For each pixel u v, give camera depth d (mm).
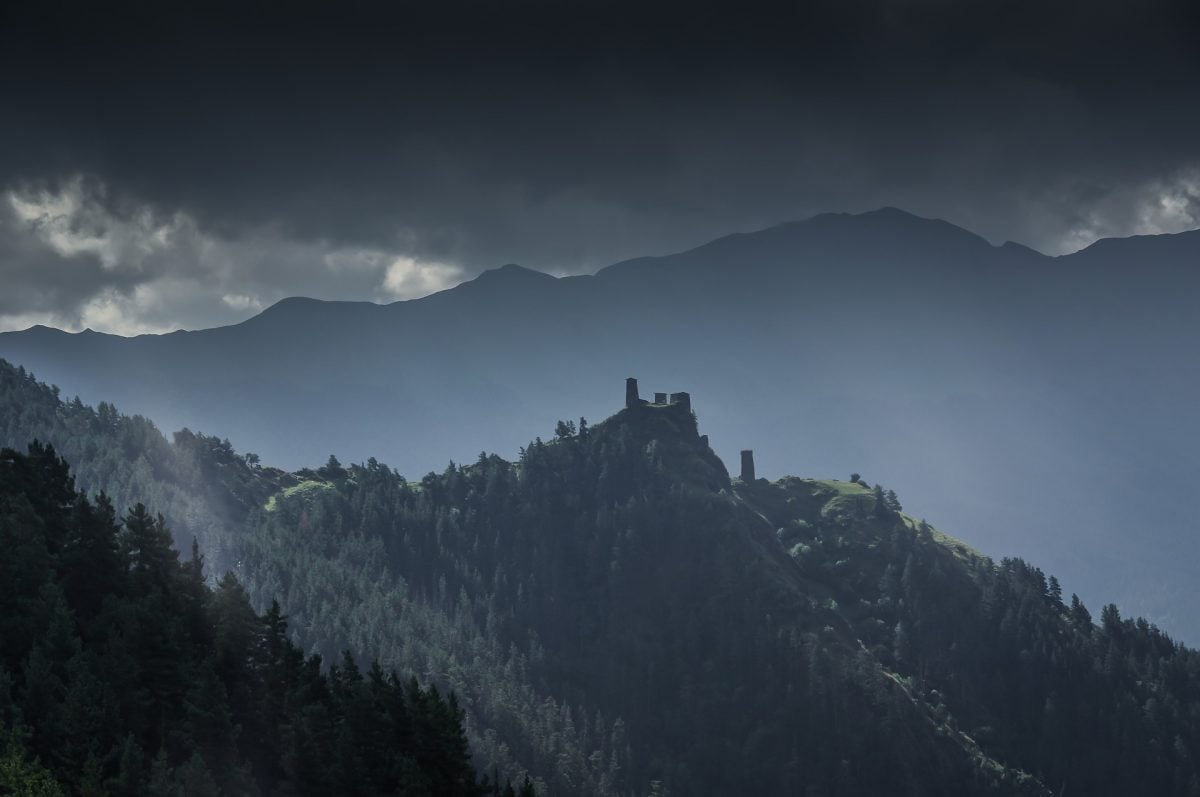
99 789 186875
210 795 195500
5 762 180500
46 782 181375
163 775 192750
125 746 195500
